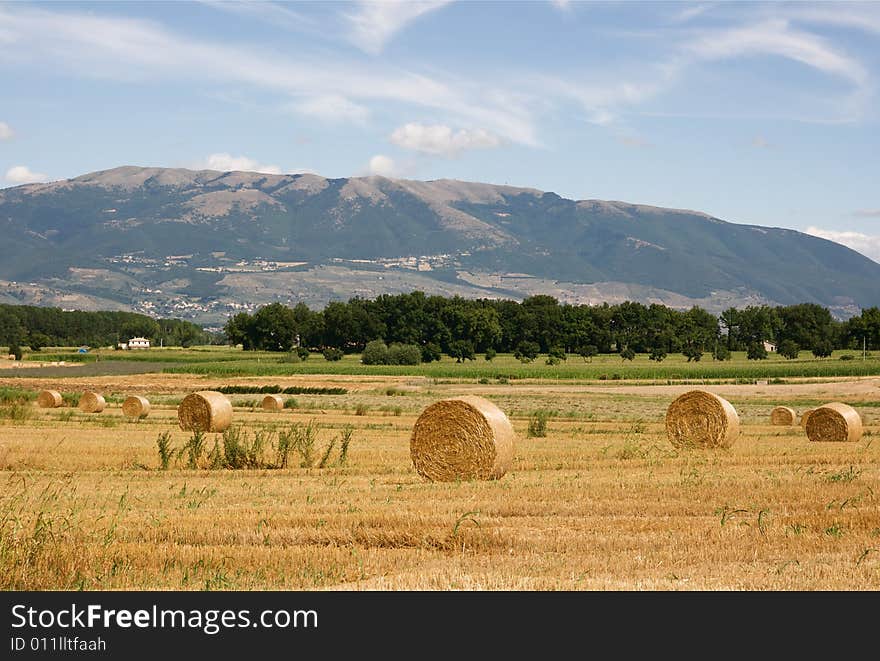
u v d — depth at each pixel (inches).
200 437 1346.0
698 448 1608.0
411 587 599.8
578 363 7608.3
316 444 1674.5
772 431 2148.1
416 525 784.3
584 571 633.6
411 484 1109.1
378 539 742.5
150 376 5251.0
